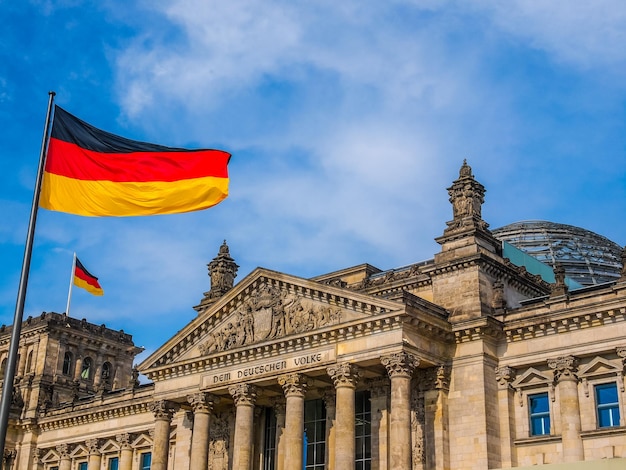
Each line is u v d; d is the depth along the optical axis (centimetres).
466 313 8550
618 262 14325
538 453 8025
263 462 9719
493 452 8062
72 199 5131
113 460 12631
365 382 8975
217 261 11219
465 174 9256
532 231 14725
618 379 7731
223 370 9381
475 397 8219
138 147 5359
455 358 8500
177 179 5331
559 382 8031
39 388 13862
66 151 5188
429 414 8381
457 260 8788
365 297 8312
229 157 5431
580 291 8406
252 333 9244
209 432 9469
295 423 8538
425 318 8212
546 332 8244
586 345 7956
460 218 9094
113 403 12600
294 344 8769
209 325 9700
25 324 14650
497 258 8975
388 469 8500
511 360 8406
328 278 10550
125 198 5241
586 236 14912
